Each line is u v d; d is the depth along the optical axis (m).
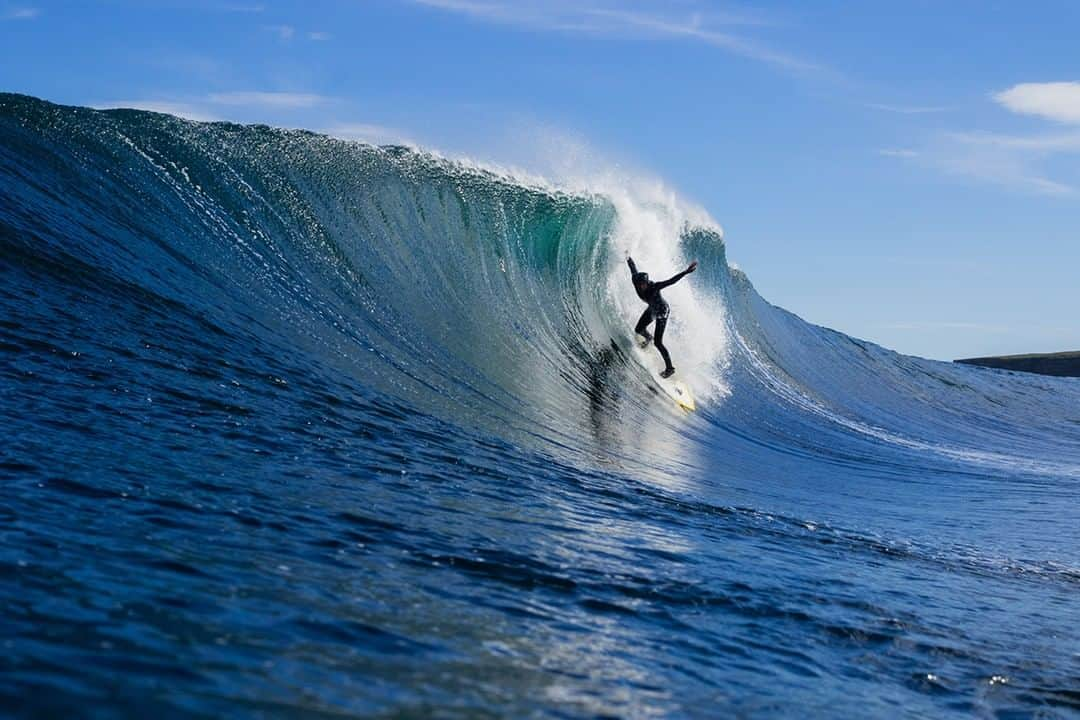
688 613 4.77
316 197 11.95
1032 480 14.00
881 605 5.58
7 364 6.48
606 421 10.93
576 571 5.09
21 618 3.07
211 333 8.36
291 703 2.84
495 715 3.08
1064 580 7.32
